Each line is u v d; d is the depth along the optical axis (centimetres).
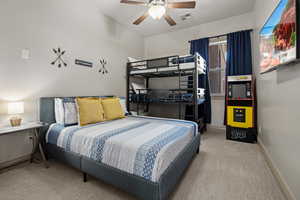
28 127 186
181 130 192
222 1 300
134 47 447
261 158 225
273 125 185
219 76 388
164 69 337
